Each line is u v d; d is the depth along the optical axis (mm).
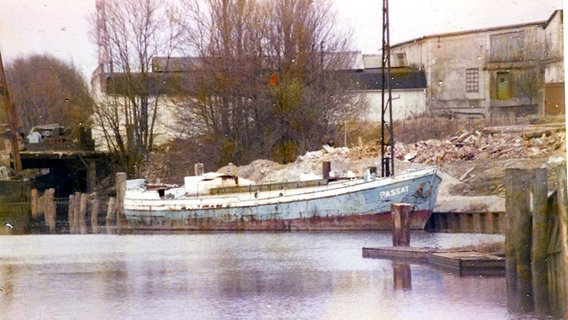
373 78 183125
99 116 176125
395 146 144000
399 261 84000
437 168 106875
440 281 73062
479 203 108562
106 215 152500
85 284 78438
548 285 64750
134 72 175500
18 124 174125
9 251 102750
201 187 121750
